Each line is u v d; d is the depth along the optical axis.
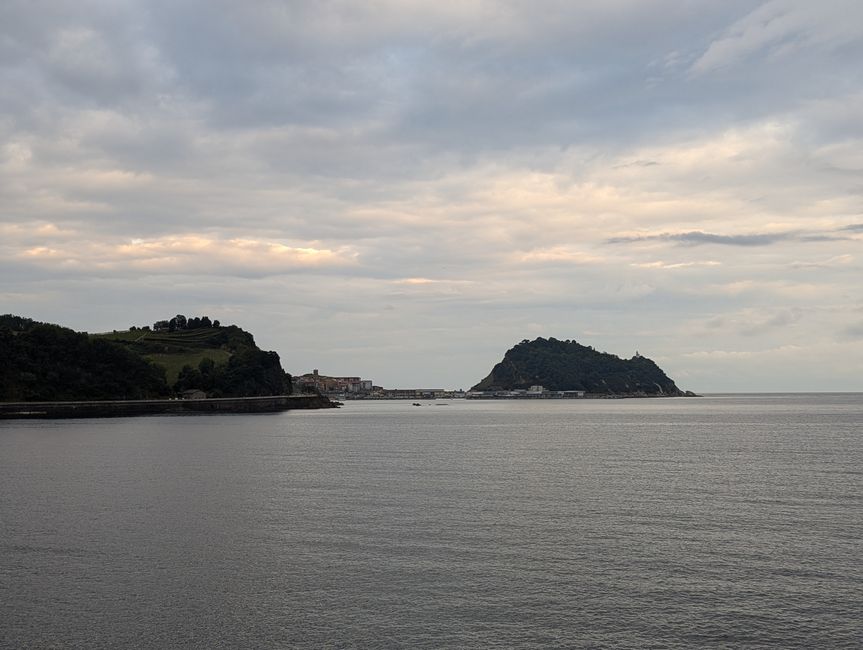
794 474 74.56
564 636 30.12
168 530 47.56
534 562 39.75
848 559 40.19
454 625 31.22
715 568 38.62
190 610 33.00
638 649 28.97
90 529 47.94
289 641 29.81
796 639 29.83
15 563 39.91
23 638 30.20
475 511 53.53
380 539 44.81
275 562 39.94
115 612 32.84
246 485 67.25
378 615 32.31
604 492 62.66
